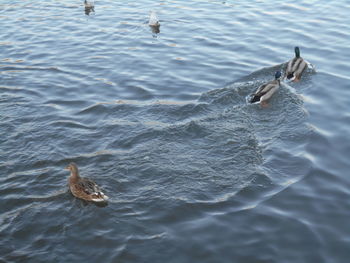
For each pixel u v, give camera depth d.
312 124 14.55
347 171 12.44
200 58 19.30
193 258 9.83
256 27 22.22
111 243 10.20
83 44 20.81
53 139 13.86
